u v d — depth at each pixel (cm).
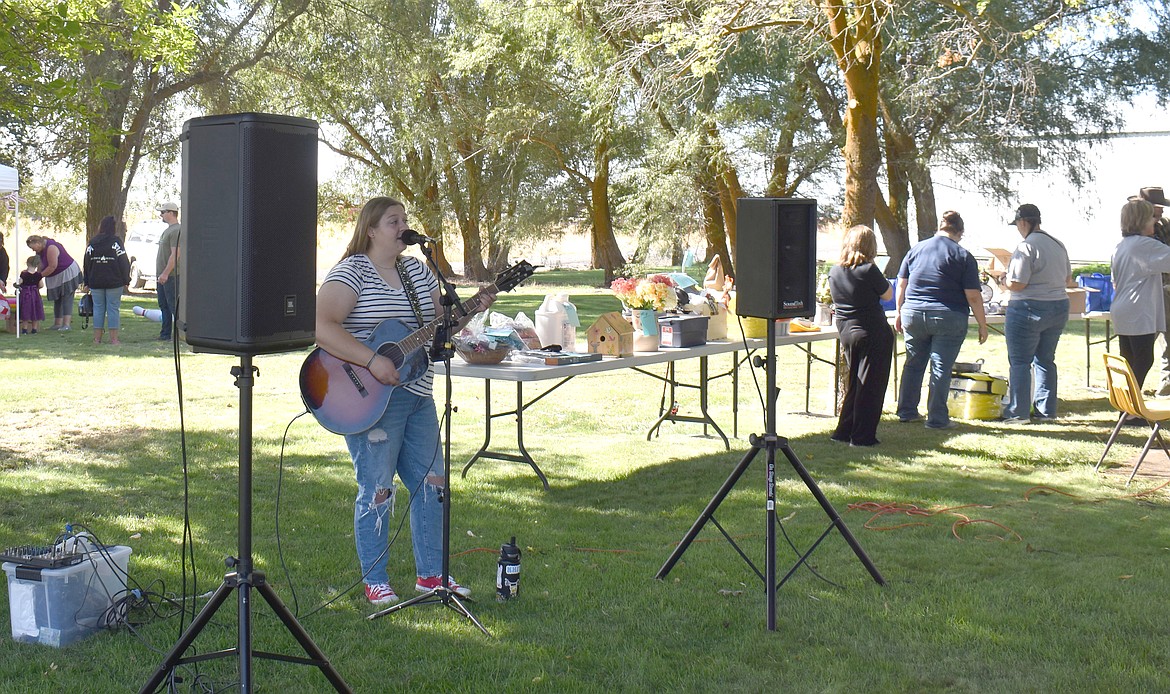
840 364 930
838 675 380
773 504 433
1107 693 364
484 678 379
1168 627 424
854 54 969
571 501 632
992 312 991
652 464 734
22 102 700
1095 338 1469
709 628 427
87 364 1159
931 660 393
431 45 2598
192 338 331
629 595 464
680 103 2070
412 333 432
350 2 2398
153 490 640
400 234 431
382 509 445
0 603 443
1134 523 583
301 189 330
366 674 379
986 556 521
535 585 476
